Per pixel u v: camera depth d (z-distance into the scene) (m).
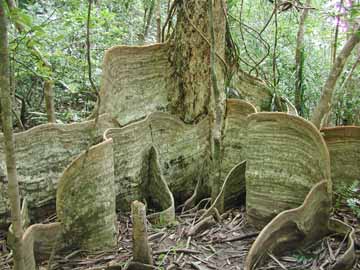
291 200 4.49
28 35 5.46
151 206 5.25
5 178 4.34
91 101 6.93
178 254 4.11
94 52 6.96
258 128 4.57
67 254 4.08
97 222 4.20
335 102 6.56
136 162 5.04
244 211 5.11
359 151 4.94
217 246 4.33
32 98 6.66
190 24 5.29
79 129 4.76
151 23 8.78
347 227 4.28
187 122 5.48
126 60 5.12
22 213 4.11
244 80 5.95
